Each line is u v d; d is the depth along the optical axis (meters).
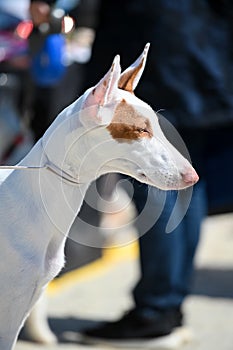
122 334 6.09
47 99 7.93
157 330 6.07
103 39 5.96
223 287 7.51
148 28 5.80
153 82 5.80
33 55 7.78
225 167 6.31
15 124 7.42
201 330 6.44
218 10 5.87
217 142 6.25
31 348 5.97
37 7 7.03
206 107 5.83
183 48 5.78
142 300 6.04
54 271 4.06
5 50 8.28
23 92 7.90
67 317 6.72
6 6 10.41
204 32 5.84
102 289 7.42
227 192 6.34
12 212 4.01
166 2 5.77
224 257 8.46
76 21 8.72
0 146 7.28
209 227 9.63
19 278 3.97
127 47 5.87
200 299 7.16
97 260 8.04
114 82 3.80
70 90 8.01
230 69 5.88
